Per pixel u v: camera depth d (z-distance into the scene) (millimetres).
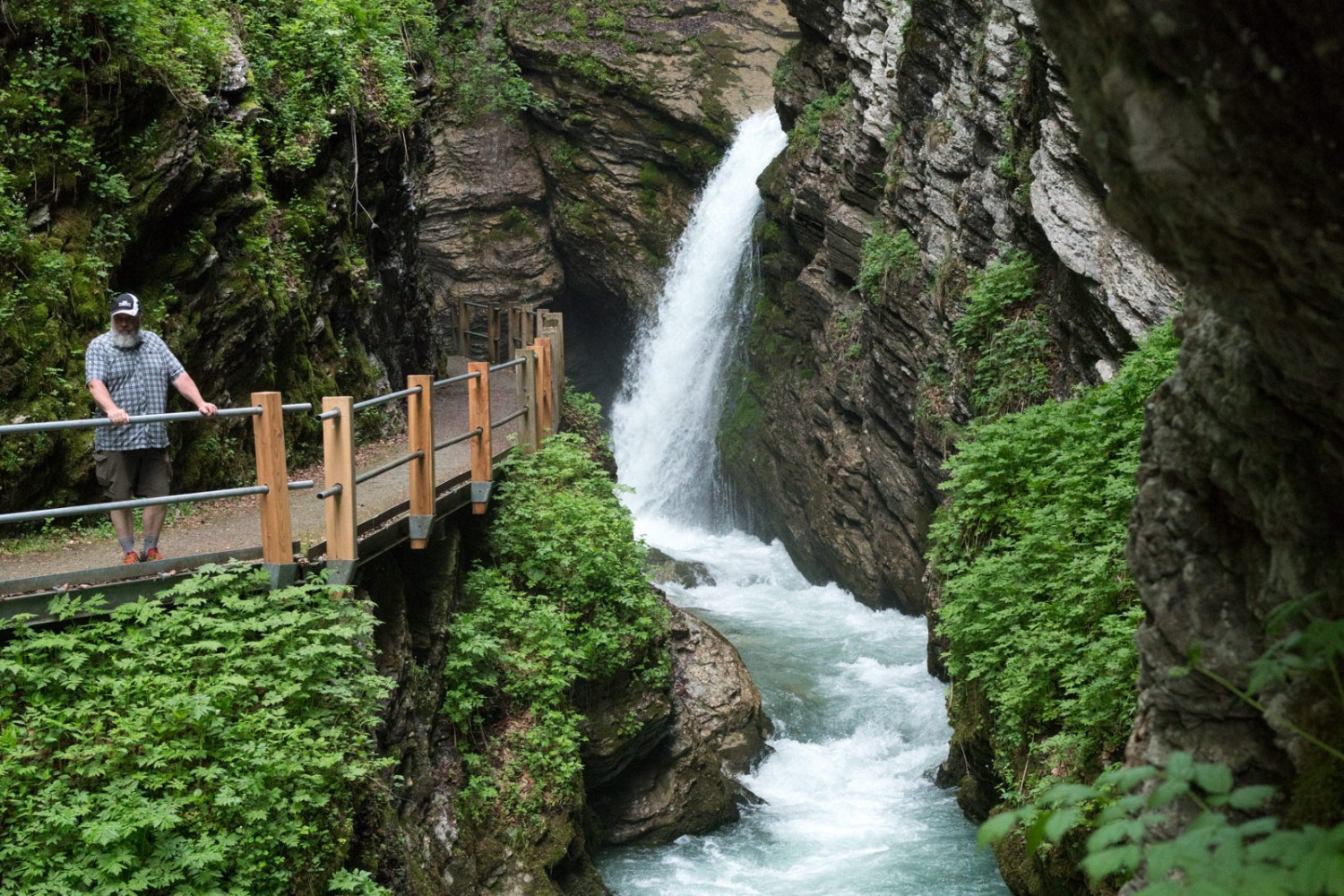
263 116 11773
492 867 8211
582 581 10086
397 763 7160
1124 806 2535
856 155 17219
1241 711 3416
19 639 5973
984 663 8070
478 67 27922
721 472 22125
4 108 8688
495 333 24359
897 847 9648
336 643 7020
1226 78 2283
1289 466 3143
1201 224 2633
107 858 5391
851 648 14516
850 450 17328
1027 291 11695
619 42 26938
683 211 26656
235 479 10500
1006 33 12297
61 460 8531
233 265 10727
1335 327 2627
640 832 10148
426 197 27906
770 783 11211
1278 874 2104
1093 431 8430
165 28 10352
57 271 8680
